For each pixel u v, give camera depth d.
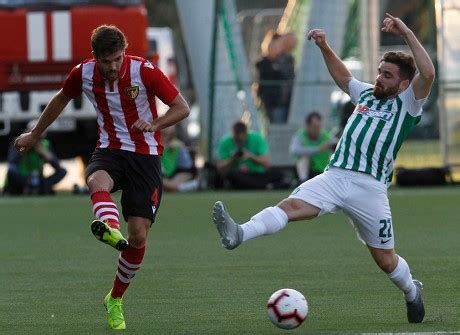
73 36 48.91
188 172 49.78
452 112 50.88
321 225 36.62
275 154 51.72
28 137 19.53
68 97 19.16
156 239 32.84
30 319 19.83
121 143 18.78
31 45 49.06
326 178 18.27
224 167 49.16
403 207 41.41
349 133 18.28
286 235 33.69
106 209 17.94
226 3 51.47
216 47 50.94
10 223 37.88
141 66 18.62
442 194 46.47
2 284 24.23
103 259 28.45
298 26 53.66
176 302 21.55
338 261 27.33
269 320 19.33
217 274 25.36
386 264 18.44
